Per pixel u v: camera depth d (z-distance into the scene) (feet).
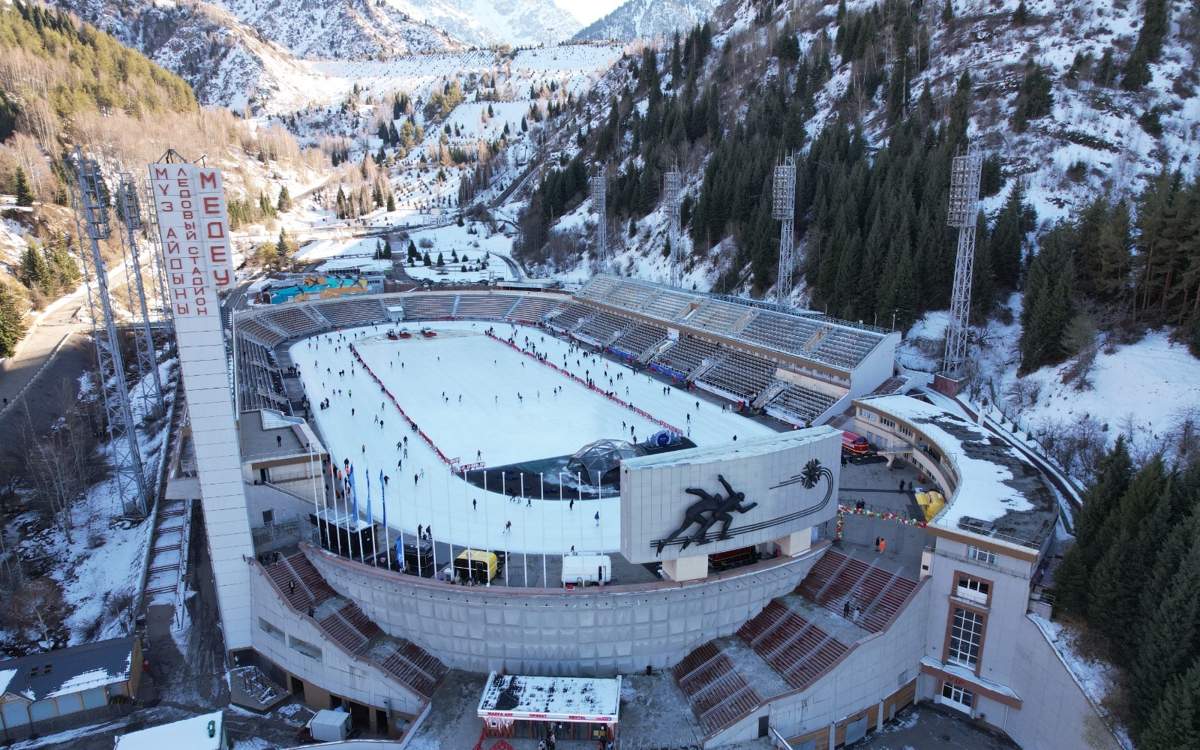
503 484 261.85
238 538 193.77
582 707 162.30
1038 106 462.60
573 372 412.36
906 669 178.91
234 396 314.14
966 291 301.22
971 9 608.19
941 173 399.03
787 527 189.06
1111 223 296.10
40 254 481.46
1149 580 145.38
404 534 221.25
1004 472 208.23
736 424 318.45
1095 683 150.51
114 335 265.95
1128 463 168.04
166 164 171.22
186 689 191.01
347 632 185.16
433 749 160.76
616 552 208.33
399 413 343.67
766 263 444.96
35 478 281.13
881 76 588.09
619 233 630.33
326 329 536.42
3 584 232.73
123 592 231.71
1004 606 167.43
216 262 179.01
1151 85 464.65
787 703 161.89
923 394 306.96
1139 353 264.93
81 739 171.53
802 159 487.61
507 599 176.35
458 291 595.06
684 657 184.14
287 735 175.22
